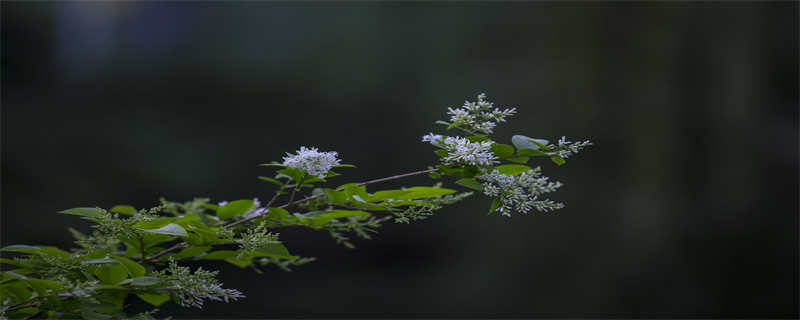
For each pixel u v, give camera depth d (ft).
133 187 32.24
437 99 36.81
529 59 36.65
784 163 33.45
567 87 35.19
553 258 31.42
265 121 36.45
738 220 31.68
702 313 28.84
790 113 35.63
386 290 31.32
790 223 31.45
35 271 4.64
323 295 29.91
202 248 5.23
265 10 37.45
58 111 32.71
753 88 34.86
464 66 37.37
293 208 6.04
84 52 34.63
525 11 36.81
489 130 5.35
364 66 37.47
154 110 34.99
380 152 36.81
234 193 34.78
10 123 30.60
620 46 35.12
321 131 36.78
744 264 30.37
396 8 37.96
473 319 30.48
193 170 33.81
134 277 4.56
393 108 37.27
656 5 34.63
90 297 4.41
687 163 32.99
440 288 31.73
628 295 29.71
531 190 5.13
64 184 30.22
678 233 31.14
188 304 4.62
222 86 36.11
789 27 35.68
